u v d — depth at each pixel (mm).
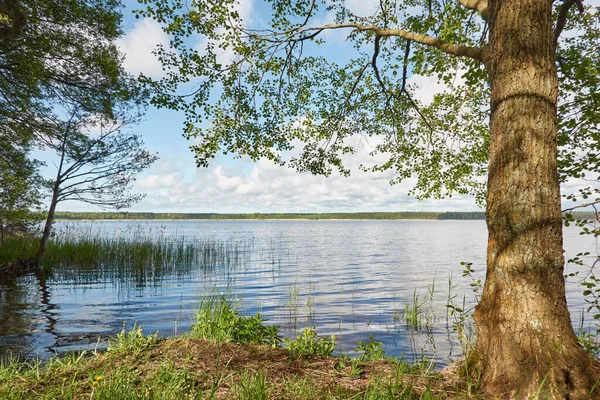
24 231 18297
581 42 5316
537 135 3299
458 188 7258
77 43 13055
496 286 3369
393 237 63344
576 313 9391
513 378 3072
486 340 3400
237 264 20781
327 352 4387
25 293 11812
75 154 15141
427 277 16938
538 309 3137
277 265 21266
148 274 16141
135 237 22562
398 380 3332
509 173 3350
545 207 3248
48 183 15977
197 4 5715
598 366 3148
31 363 5555
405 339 7277
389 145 7918
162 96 5785
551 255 3213
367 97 7504
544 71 3359
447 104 7008
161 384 3230
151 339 4434
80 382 3400
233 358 3922
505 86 3453
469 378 3438
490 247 3492
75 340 6895
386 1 6977
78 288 12836
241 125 6262
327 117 7660
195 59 5832
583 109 4496
